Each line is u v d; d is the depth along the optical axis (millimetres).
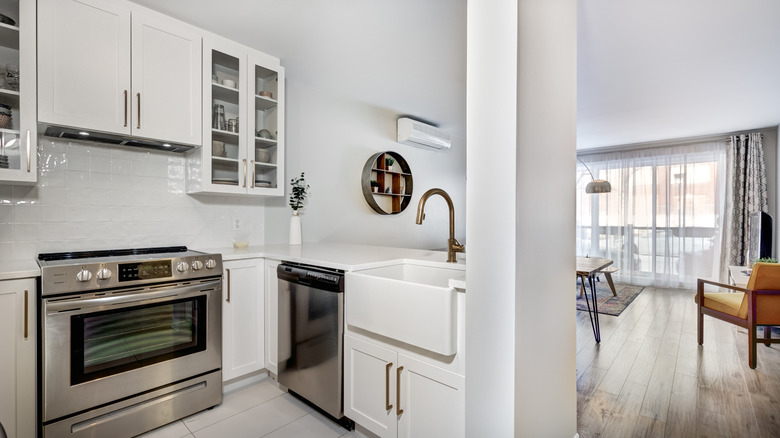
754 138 4809
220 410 2023
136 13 1968
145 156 2285
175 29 2115
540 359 1332
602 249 6102
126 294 1704
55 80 1717
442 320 1355
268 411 2020
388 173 4199
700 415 1991
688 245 5383
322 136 3438
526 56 1181
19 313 1500
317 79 3127
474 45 1203
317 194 3395
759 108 3895
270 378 2430
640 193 5766
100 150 2113
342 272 1874
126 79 1925
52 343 1524
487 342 1188
